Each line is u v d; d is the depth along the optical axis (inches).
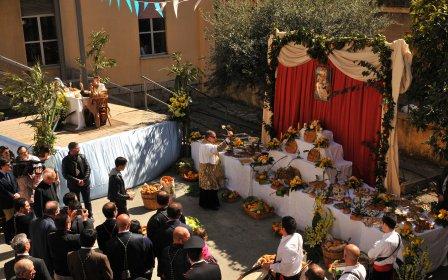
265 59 531.8
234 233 376.2
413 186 420.5
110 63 538.0
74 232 267.4
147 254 242.4
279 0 543.5
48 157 391.5
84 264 223.0
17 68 649.0
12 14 634.8
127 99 706.8
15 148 424.5
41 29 665.0
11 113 604.1
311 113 434.0
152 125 483.8
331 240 335.0
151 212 413.4
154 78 720.3
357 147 391.2
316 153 393.7
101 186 437.4
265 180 415.2
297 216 380.5
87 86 561.6
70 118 477.4
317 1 532.4
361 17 522.0
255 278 277.7
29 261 210.8
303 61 425.7
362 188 370.0
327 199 354.6
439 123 366.6
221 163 456.4
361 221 328.2
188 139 512.4
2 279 317.7
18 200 305.0
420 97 386.6
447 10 361.7
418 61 383.6
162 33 721.0
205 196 412.2
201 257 216.7
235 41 547.2
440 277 317.1
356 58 375.9
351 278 234.1
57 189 359.9
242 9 569.3
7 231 342.6
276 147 433.1
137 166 465.1
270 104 473.1
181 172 487.8
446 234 321.7
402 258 296.4
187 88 537.6
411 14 395.9
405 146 490.6
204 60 734.5
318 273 215.3
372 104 373.7
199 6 721.6
